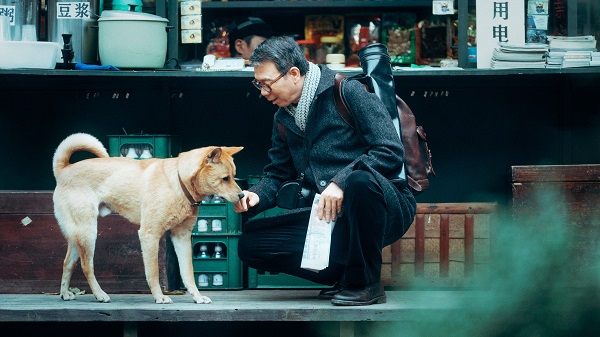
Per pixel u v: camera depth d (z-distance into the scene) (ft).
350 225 15.55
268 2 23.04
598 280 18.74
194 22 20.89
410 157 17.06
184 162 16.19
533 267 18.94
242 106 21.54
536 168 18.83
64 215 16.71
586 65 19.49
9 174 21.56
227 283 19.54
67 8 20.40
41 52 19.48
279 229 16.72
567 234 18.81
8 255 18.71
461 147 21.44
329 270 16.93
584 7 20.84
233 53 22.80
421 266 19.47
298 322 19.06
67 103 21.48
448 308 16.08
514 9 20.01
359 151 16.28
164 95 21.29
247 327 19.10
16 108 21.49
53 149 21.53
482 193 21.48
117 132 21.43
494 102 21.36
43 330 18.78
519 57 19.53
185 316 16.03
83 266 16.80
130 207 16.52
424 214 19.47
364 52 17.81
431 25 22.39
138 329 16.71
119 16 19.58
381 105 16.11
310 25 23.26
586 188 18.78
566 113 21.15
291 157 17.42
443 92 21.26
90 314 16.10
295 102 16.33
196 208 16.52
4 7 20.30
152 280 16.57
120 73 19.33
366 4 22.85
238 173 21.61
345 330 16.03
